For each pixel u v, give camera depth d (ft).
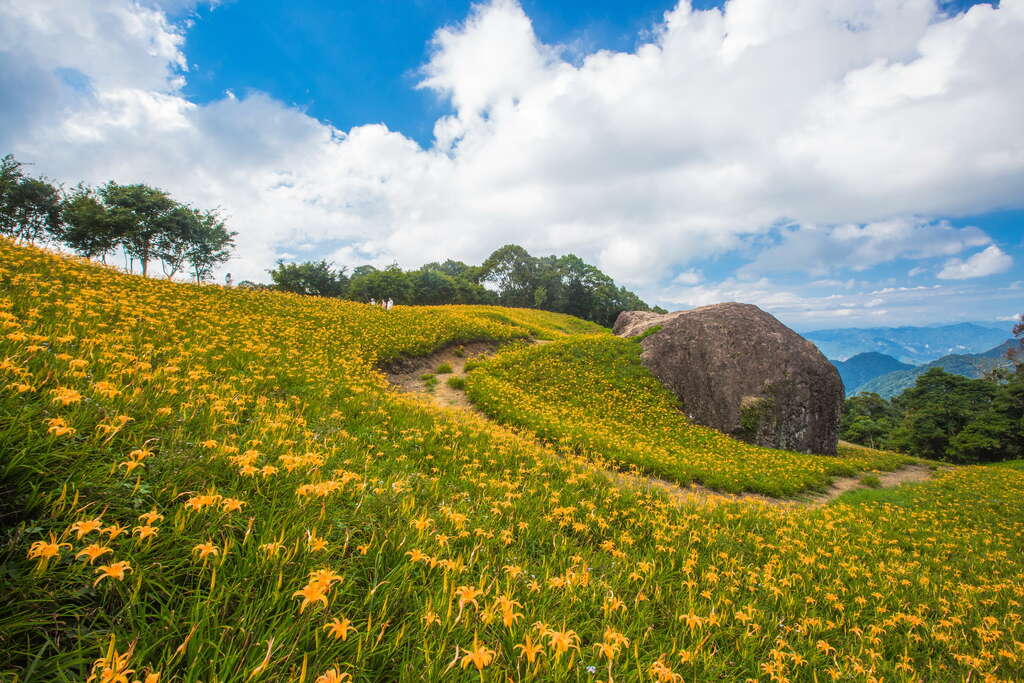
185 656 6.12
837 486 53.31
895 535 33.19
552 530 16.71
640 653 9.42
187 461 10.34
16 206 121.90
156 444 10.67
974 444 130.31
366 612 8.06
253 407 19.61
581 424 55.21
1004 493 54.29
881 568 23.16
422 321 94.84
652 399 78.28
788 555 22.29
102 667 5.17
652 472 42.14
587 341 97.55
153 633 6.18
